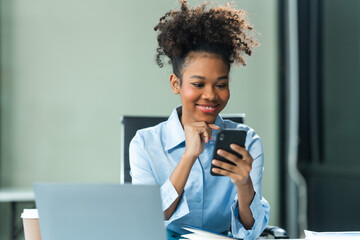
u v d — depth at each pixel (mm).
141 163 1522
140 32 4246
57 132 4105
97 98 4168
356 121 3783
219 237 1221
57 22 4117
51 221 1026
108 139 4176
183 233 1453
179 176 1353
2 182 4023
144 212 953
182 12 1424
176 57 1386
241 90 4422
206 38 1351
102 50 4184
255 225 1344
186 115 1483
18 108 4055
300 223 4254
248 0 4406
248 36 1486
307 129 4270
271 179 4434
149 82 4250
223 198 1500
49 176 4090
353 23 3830
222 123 1570
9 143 4039
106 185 968
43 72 4090
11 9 4047
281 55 4410
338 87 3984
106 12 4195
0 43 4031
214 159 1222
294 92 4340
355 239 1214
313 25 4195
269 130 4445
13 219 3312
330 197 3980
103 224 980
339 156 3957
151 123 1925
